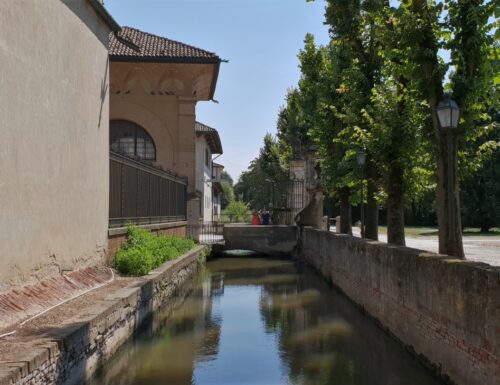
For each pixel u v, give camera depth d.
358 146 16.56
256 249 29.20
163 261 15.66
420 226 47.12
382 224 50.44
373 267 12.27
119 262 13.08
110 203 14.22
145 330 11.05
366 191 19.55
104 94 13.36
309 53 24.20
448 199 9.16
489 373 6.19
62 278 10.05
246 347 10.13
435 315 8.09
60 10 10.17
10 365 5.22
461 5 9.33
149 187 18.77
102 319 8.12
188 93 26.28
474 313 6.62
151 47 26.39
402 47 10.33
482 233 35.72
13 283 8.04
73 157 10.88
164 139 26.25
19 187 8.28
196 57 25.20
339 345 10.28
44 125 9.32
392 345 10.21
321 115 21.62
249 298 15.98
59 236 10.03
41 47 9.20
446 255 8.58
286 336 11.04
